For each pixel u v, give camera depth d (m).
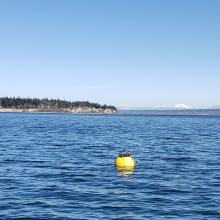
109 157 39.31
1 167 31.53
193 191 22.81
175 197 21.31
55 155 40.59
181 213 18.20
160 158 38.78
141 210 18.69
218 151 46.69
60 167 31.88
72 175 27.97
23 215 17.75
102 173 28.94
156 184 24.83
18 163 34.09
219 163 35.38
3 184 24.41
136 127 114.38
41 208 18.91
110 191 22.69
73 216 17.66
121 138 67.12
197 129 106.50
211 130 101.62
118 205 19.58
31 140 60.00
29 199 20.61
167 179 26.62
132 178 26.91
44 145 51.88
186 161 36.66
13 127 100.19
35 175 27.83
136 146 52.19
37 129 92.81
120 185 24.44
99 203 19.94
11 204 19.58
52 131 85.56
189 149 48.78
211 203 20.00
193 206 19.42
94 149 47.53
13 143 54.28
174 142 59.69
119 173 28.97
